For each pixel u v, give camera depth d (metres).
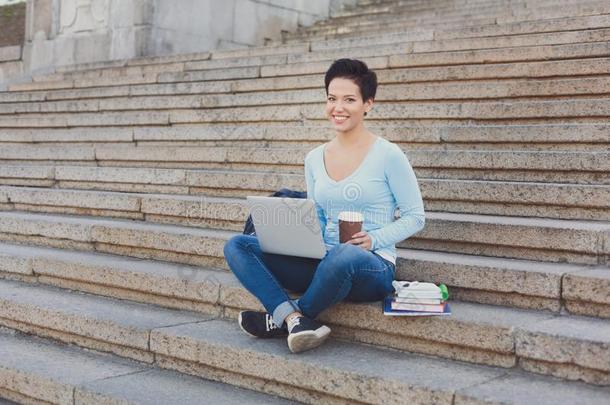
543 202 4.26
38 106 8.81
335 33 11.49
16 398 3.63
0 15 15.63
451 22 9.09
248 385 3.32
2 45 14.59
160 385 3.36
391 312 3.19
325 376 3.03
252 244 3.49
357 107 3.41
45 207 5.84
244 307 3.78
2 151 7.45
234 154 5.93
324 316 3.47
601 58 5.92
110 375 3.50
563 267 3.55
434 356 3.21
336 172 3.49
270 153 5.74
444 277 3.59
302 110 6.53
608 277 3.20
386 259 3.39
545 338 2.92
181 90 7.97
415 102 6.12
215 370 3.43
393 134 5.54
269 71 7.80
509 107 5.44
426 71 6.41
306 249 3.33
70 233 5.04
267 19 12.62
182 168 6.26
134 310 4.06
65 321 3.97
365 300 3.40
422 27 9.57
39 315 4.09
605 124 4.79
